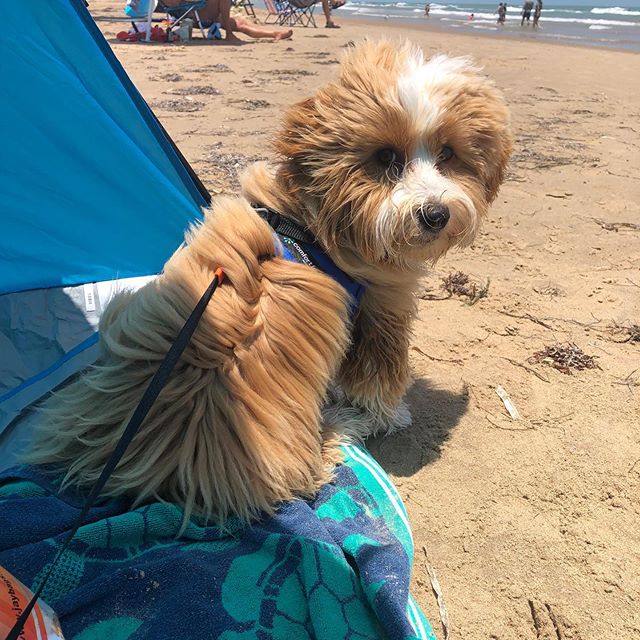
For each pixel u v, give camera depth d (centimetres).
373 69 44
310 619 33
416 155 45
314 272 43
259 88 179
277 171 48
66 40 59
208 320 38
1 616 25
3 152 58
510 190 109
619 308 74
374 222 44
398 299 50
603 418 57
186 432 37
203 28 309
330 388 53
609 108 177
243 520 38
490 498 49
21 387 52
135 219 64
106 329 41
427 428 56
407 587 35
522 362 65
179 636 30
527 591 42
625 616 40
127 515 35
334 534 37
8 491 36
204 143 123
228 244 41
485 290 76
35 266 61
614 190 110
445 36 410
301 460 41
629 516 47
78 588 32
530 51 319
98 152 61
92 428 38
